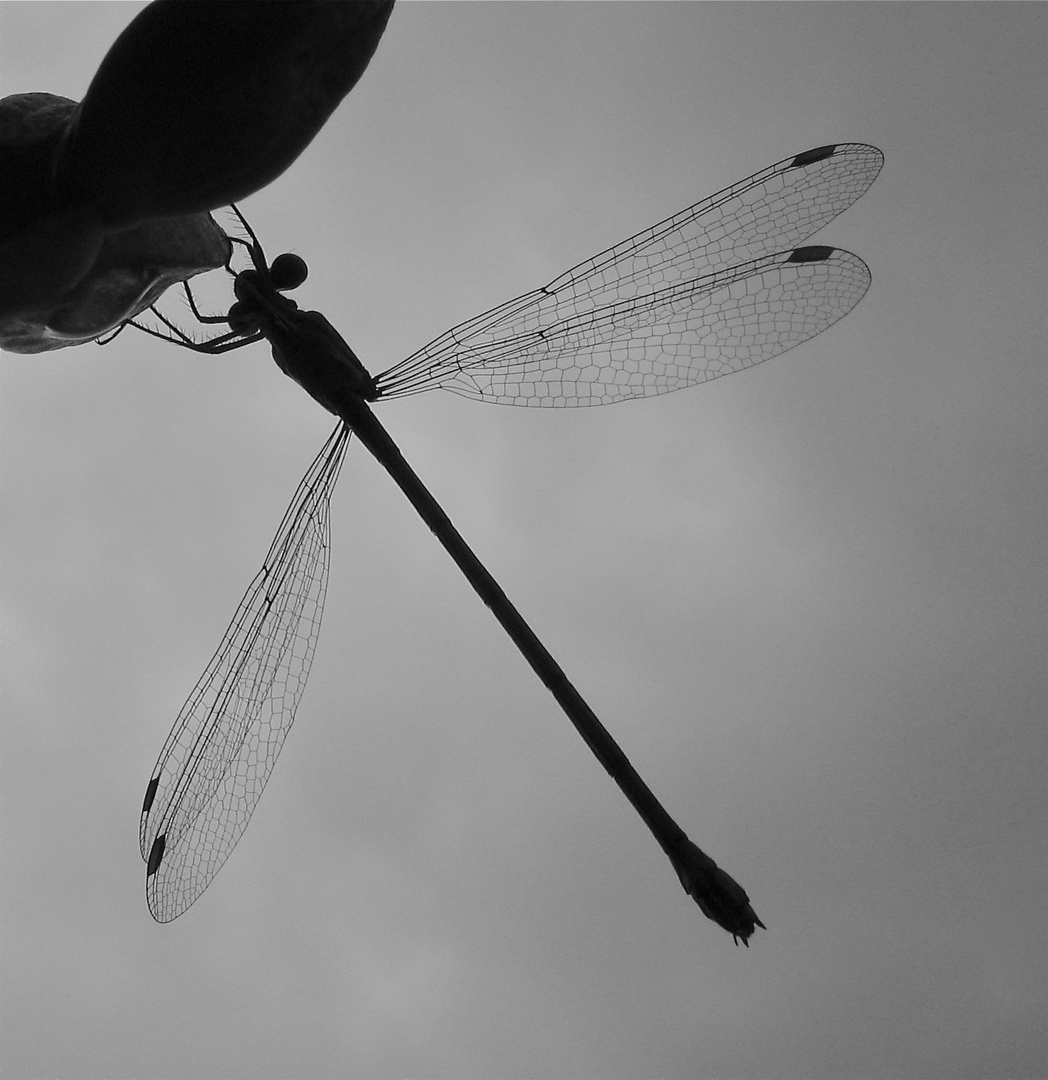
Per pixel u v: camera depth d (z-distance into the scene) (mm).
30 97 104
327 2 99
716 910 116
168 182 101
